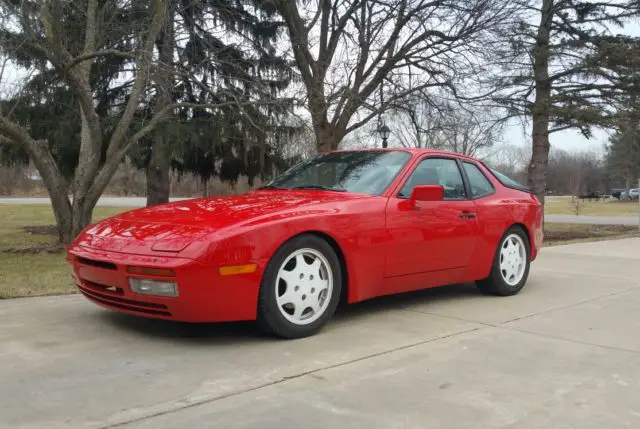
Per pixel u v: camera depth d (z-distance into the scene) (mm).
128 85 16719
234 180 20203
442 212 5070
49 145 16016
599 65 14844
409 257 4758
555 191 107938
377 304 5371
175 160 19109
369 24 13664
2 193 65500
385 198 4676
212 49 13484
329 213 4223
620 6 15414
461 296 5836
